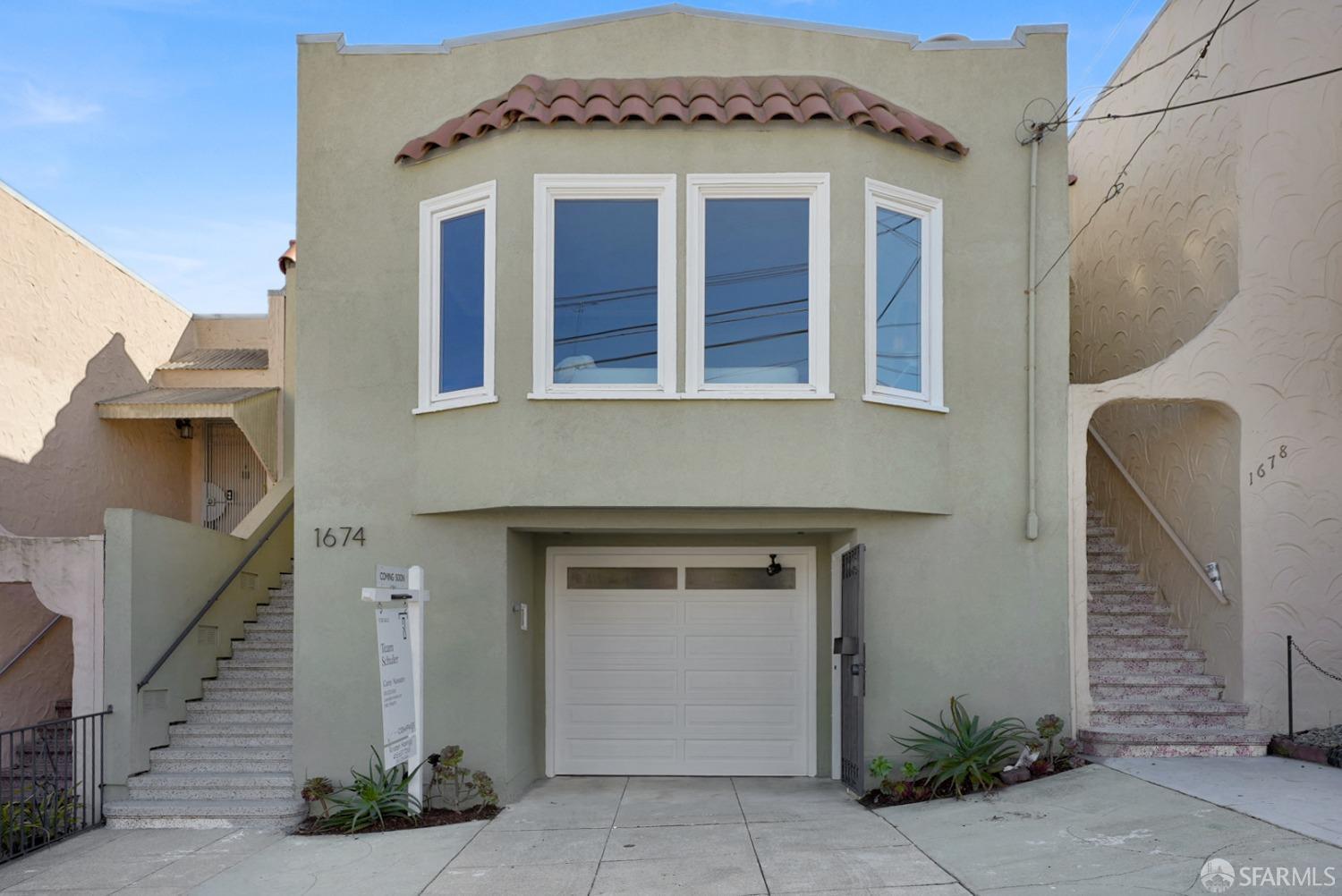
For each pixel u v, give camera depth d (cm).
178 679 1043
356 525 954
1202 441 1018
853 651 921
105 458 1377
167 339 1563
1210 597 1004
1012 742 921
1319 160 981
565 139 898
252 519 1244
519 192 896
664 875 699
